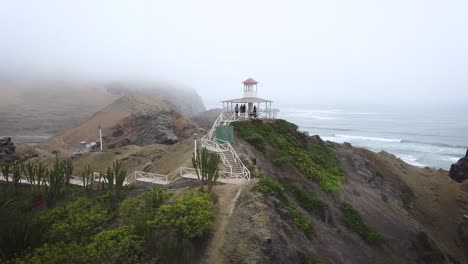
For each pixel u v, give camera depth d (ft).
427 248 113.60
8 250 62.18
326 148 147.33
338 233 94.79
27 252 61.98
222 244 64.80
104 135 245.45
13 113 390.21
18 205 92.02
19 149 193.57
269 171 102.73
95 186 101.96
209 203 70.79
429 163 286.87
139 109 295.48
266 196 77.51
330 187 112.27
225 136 105.09
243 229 66.54
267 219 68.33
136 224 66.13
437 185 166.50
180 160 111.75
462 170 199.82
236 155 95.45
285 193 90.38
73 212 77.66
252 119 129.29
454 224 147.54
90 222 73.15
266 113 140.77
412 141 380.17
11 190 103.45
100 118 287.48
